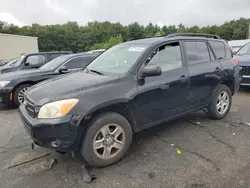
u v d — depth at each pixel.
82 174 2.48
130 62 3.00
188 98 3.46
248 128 3.71
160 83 3.02
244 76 6.10
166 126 3.88
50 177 2.45
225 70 4.02
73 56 6.42
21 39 28.72
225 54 4.25
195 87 3.53
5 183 2.36
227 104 4.20
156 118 3.08
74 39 66.81
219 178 2.33
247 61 6.10
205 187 2.20
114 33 69.19
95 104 2.42
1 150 3.12
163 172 2.48
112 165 2.66
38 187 2.29
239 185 2.21
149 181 2.33
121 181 2.35
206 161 2.68
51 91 2.57
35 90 2.79
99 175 2.46
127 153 2.93
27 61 9.09
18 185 2.32
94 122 2.46
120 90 2.65
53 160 2.79
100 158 2.55
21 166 2.69
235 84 4.29
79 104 2.36
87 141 2.44
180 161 2.70
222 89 4.03
